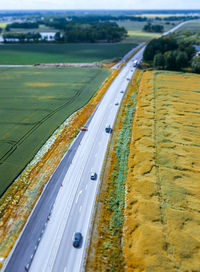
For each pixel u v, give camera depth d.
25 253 23.83
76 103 61.66
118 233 25.70
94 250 23.88
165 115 51.03
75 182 33.12
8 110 57.75
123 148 40.69
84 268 22.27
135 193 30.62
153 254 22.75
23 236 25.56
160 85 69.50
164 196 29.73
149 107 55.44
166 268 21.42
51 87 74.25
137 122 48.97
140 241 24.25
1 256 23.50
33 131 48.03
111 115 53.25
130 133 45.44
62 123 51.25
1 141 44.44
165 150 38.91
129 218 27.27
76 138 44.12
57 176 34.25
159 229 25.36
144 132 44.69
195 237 24.23
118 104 59.00
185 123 47.31
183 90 65.31
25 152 41.22
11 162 38.50
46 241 25.08
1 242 24.94
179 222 25.97
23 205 29.66
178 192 30.16
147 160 36.62
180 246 23.31
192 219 26.28
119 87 70.69
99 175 34.50
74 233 25.50
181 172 33.72
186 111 52.47
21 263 22.91
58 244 24.73
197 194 29.70
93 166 36.38
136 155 38.25
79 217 27.88
